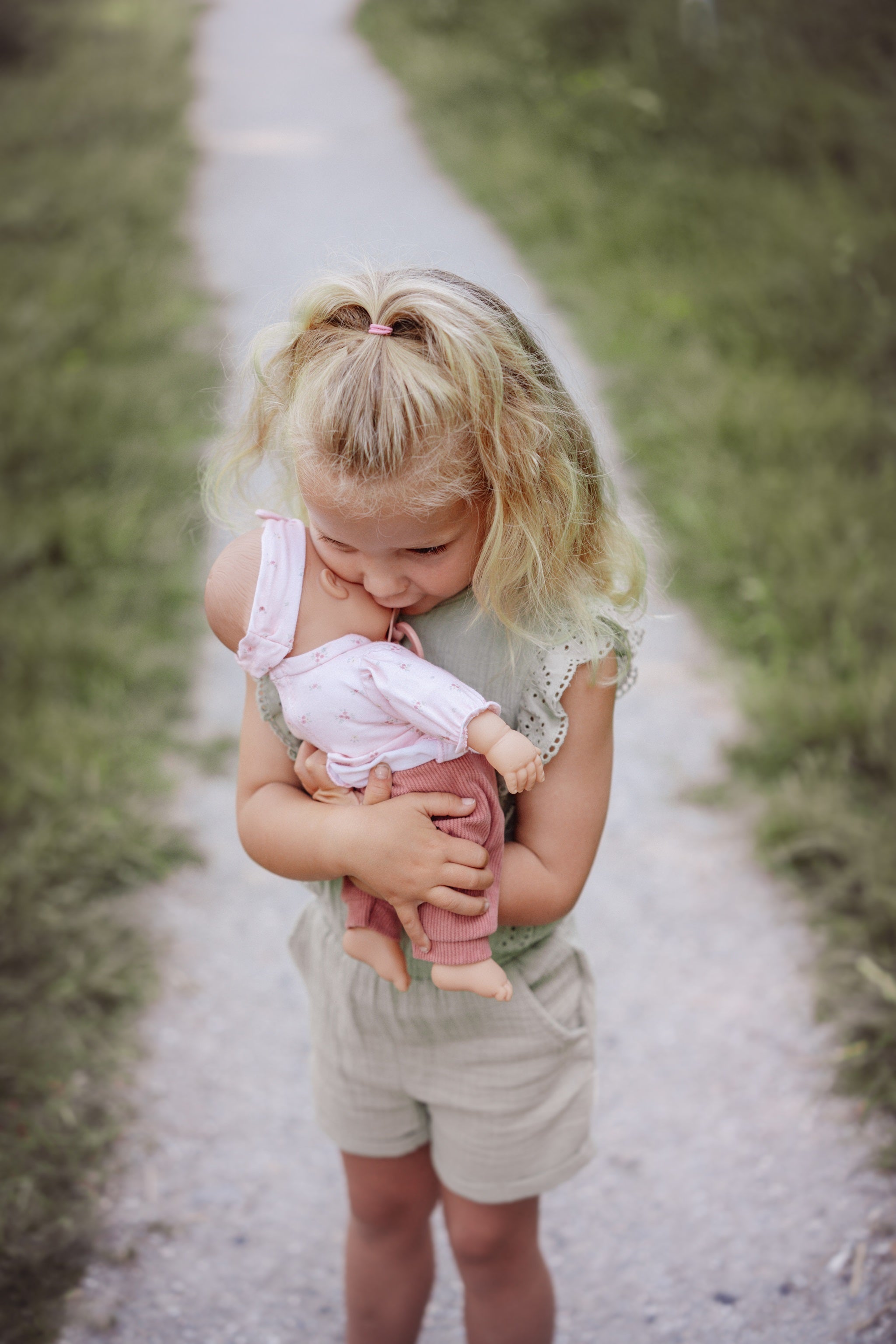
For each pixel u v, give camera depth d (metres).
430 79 10.49
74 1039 2.48
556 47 10.34
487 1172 1.52
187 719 3.66
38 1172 2.20
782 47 8.86
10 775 3.20
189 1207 2.21
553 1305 1.72
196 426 5.38
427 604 1.28
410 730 1.28
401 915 1.29
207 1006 2.66
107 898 2.92
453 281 1.22
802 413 4.92
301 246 7.44
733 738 3.51
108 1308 2.01
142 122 9.87
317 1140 2.36
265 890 3.01
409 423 1.10
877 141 7.34
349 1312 1.80
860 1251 2.08
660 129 8.37
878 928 2.66
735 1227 2.15
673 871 3.05
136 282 6.80
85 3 14.26
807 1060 2.48
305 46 12.50
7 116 10.01
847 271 5.82
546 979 1.50
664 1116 2.39
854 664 3.55
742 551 4.18
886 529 4.13
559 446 1.25
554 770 1.35
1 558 4.19
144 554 4.42
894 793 3.06
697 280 6.34
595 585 1.36
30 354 5.83
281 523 1.31
